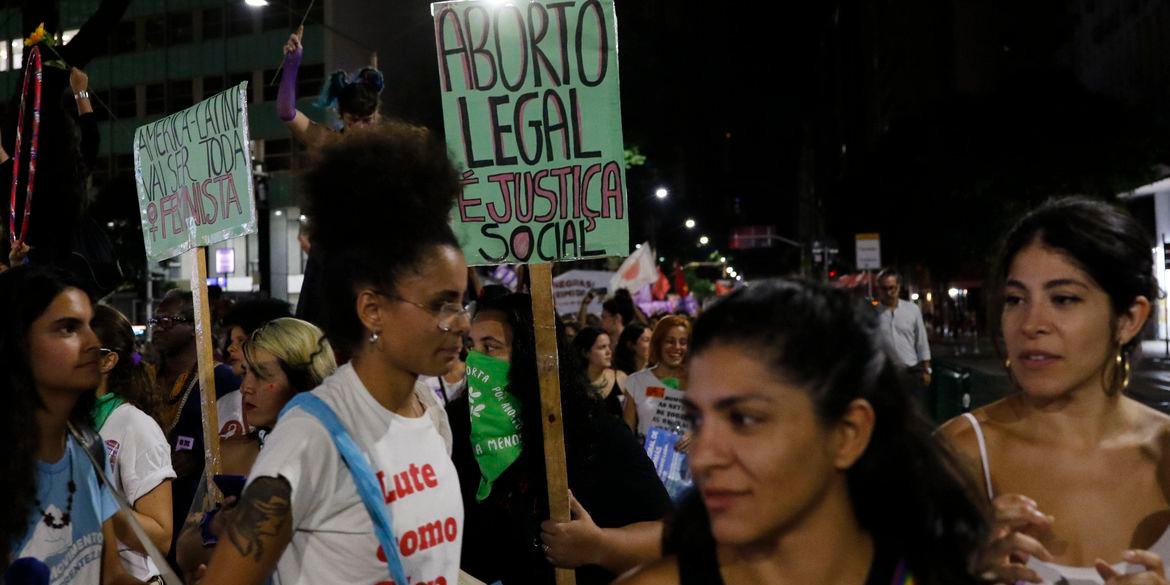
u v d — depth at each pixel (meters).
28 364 2.72
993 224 36.44
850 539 1.77
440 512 2.62
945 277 45.53
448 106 3.79
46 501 2.77
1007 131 35.81
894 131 42.03
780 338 1.62
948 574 1.79
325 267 2.57
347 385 2.52
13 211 4.84
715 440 1.64
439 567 2.60
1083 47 48.72
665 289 28.72
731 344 1.64
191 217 4.40
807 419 1.63
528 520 3.54
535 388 3.54
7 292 2.72
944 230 38.75
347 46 44.88
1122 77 41.31
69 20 46.97
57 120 5.31
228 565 2.23
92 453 2.93
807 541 1.72
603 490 3.47
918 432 1.78
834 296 1.73
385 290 2.48
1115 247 2.50
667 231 71.38
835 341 1.66
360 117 5.43
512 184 3.78
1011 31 56.66
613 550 3.22
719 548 1.81
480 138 3.78
